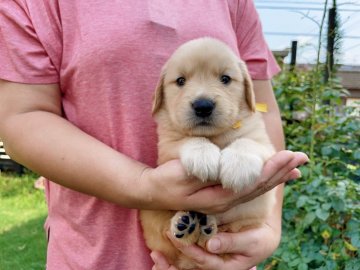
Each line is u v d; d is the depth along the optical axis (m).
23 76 0.31
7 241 1.04
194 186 0.29
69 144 0.30
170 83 0.34
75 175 0.29
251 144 0.31
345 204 0.62
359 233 0.61
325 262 0.62
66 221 0.34
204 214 0.31
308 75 0.92
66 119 0.33
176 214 0.31
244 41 0.40
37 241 1.05
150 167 0.31
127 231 0.33
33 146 0.30
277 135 0.41
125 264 0.34
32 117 0.31
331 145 0.75
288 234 0.65
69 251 0.34
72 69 0.32
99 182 0.29
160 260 0.32
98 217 0.33
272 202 0.36
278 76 0.92
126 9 0.33
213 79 0.35
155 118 0.34
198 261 0.32
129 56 0.32
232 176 0.28
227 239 0.32
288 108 0.87
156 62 0.33
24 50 0.31
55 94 0.33
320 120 0.81
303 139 0.79
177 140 0.34
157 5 0.34
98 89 0.32
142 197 0.29
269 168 0.29
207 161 0.29
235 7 0.39
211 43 0.35
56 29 0.32
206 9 0.36
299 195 0.66
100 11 0.32
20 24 0.31
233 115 0.34
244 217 0.34
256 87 0.41
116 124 0.33
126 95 0.33
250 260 0.33
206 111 0.33
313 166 0.69
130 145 0.33
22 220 1.21
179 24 0.35
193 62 0.35
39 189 1.50
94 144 0.30
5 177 1.70
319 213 0.61
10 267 0.91
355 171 0.73
